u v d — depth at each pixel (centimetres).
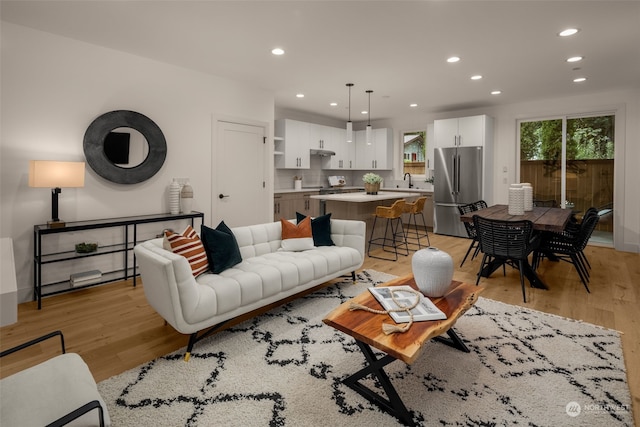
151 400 178
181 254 245
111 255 375
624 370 206
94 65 352
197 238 267
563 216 387
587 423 163
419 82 479
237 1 263
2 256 114
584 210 573
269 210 538
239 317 281
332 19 292
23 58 311
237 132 489
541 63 398
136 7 273
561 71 428
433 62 396
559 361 216
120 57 370
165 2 266
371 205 530
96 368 209
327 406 175
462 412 171
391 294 212
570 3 264
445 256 212
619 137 526
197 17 290
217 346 234
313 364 213
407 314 186
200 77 440
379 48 354
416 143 780
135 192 390
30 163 300
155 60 397
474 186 619
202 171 451
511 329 259
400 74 443
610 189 552
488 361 216
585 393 185
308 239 345
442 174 656
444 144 651
